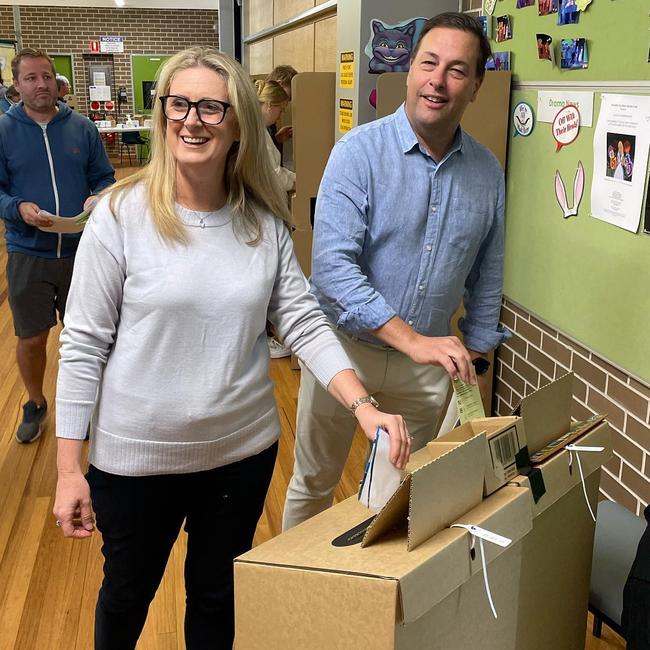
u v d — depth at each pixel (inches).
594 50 90.0
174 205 55.1
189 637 66.5
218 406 56.7
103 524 59.4
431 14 122.3
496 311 83.0
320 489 85.4
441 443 52.1
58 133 121.0
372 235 73.2
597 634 79.8
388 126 72.8
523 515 49.1
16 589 90.7
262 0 236.5
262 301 57.6
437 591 42.1
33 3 444.1
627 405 87.7
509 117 115.3
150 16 564.4
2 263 266.1
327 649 42.6
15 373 164.1
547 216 104.8
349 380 59.1
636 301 84.0
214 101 53.2
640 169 81.8
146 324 54.7
